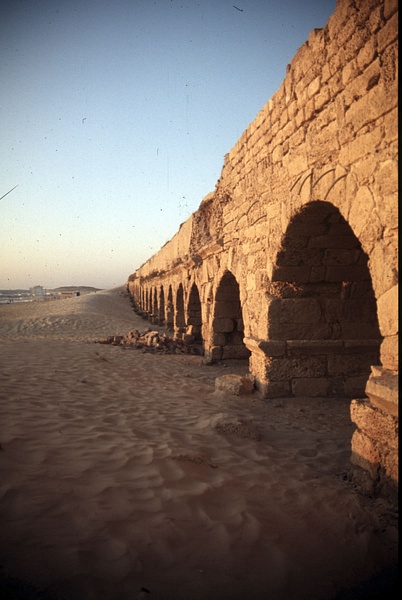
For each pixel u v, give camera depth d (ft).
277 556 8.79
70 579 7.14
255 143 23.77
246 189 25.64
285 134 19.13
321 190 15.70
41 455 11.93
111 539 8.41
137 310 117.19
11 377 22.38
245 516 10.10
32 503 9.25
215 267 35.04
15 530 8.20
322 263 21.61
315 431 18.12
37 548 7.77
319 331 22.61
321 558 9.05
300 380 22.77
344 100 13.89
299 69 17.25
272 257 21.50
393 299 11.34
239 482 12.14
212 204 35.99
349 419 19.60
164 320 76.69
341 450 15.85
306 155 16.89
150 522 9.20
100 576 7.38
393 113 11.41
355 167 13.34
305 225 19.13
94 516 9.09
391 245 11.53
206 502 10.55
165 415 18.84
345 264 21.63
